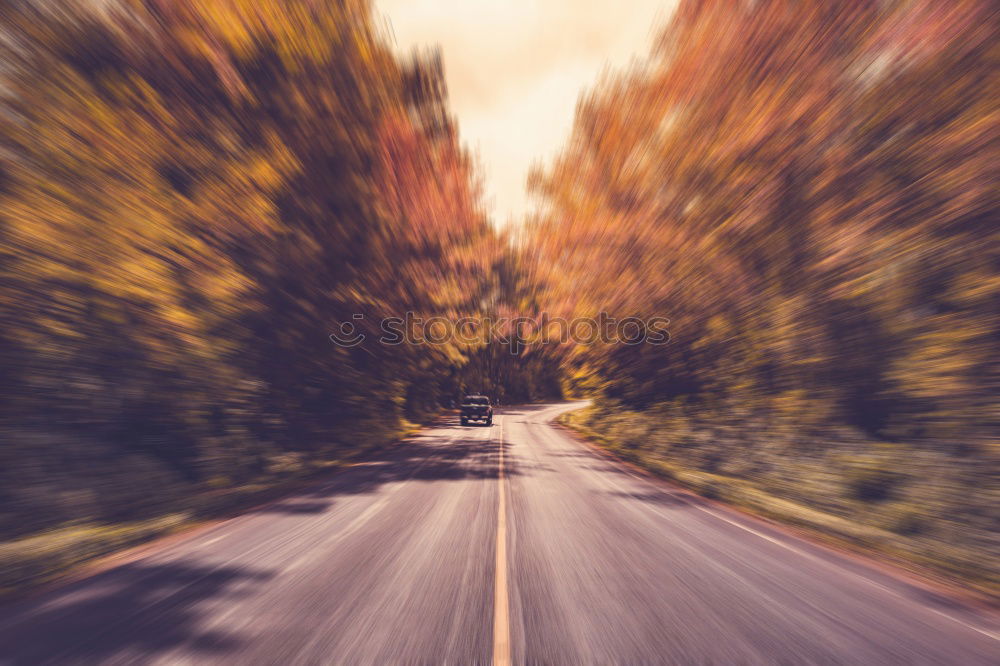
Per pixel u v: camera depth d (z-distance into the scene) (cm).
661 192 1869
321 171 1596
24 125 888
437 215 2269
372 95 1794
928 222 1041
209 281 1235
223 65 1272
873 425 1291
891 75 1080
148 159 1086
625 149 2014
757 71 1443
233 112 1318
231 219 1296
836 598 544
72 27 980
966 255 984
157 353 1137
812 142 1291
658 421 2417
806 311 1427
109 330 1035
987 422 923
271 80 1422
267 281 1445
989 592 585
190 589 523
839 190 1247
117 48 1061
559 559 649
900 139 1085
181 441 1206
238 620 454
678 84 1738
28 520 725
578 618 476
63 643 404
